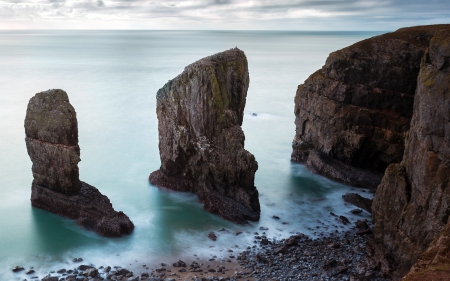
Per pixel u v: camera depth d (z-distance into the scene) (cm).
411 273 2238
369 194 5181
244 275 3397
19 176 5650
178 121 4859
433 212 3061
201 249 3850
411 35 5419
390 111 5375
